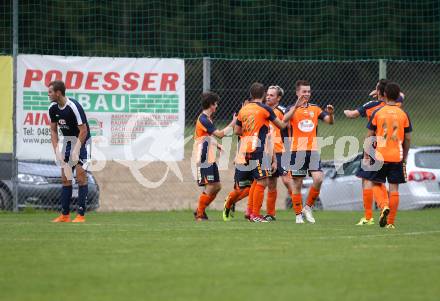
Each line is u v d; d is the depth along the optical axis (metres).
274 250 33.69
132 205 73.19
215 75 119.62
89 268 28.92
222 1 122.56
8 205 58.69
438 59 124.38
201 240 37.41
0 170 58.66
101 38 113.12
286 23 125.12
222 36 122.00
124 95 60.16
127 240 37.38
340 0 127.31
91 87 59.69
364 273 27.86
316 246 35.06
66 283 26.08
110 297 23.83
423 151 65.00
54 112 47.44
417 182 63.69
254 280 26.56
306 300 23.30
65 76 59.28
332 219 53.78
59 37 109.81
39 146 58.75
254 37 123.31
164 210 65.31
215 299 23.50
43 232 41.31
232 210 56.31
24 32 108.06
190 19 120.25
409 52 126.56
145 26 117.38
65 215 48.94
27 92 58.62
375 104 48.00
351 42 127.44
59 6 110.44
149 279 26.77
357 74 126.12
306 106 48.78
